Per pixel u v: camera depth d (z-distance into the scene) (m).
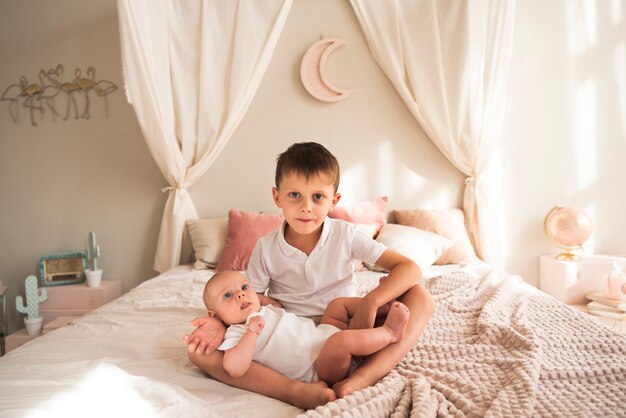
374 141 2.80
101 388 0.92
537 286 2.81
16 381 0.96
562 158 2.77
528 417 0.78
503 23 2.50
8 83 2.89
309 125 2.81
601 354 1.16
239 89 2.60
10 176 2.93
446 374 1.01
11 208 2.94
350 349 0.94
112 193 2.89
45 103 2.89
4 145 2.92
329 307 1.18
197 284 2.11
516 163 2.79
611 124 2.74
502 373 1.02
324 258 1.27
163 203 2.87
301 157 1.13
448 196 2.80
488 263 2.62
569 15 2.72
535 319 1.45
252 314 1.04
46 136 2.90
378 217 2.62
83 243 2.93
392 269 1.22
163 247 2.70
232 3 2.60
